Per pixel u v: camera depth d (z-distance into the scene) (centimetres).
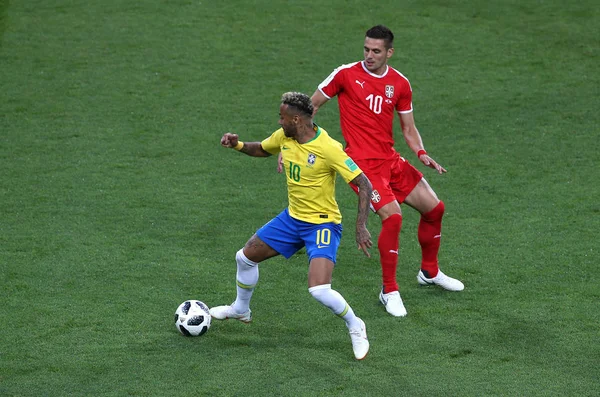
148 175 3788
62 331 2459
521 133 4247
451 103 4603
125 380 2192
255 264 2414
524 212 3419
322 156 2231
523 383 2177
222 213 3431
